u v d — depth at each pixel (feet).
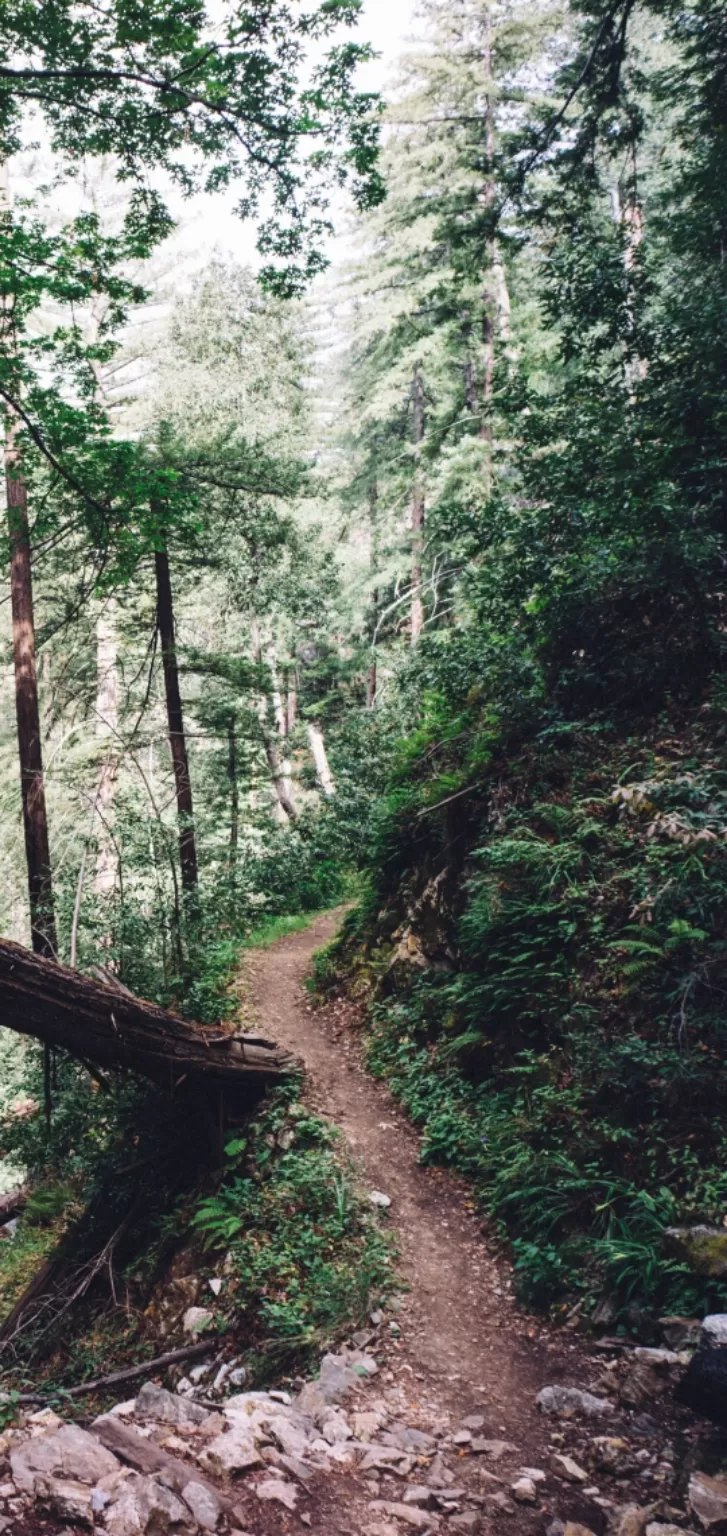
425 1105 25.36
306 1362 16.87
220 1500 9.46
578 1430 12.34
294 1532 9.32
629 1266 15.57
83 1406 20.04
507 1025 24.59
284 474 48.70
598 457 29.60
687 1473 10.51
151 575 53.78
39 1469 9.39
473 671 31.45
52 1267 28.27
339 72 25.91
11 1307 29.96
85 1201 32.09
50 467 37.60
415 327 68.18
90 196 69.31
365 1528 9.62
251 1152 25.20
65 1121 31.86
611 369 30.99
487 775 31.63
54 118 27.84
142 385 77.15
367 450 91.71
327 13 24.35
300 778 91.81
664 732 25.77
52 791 60.70
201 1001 34.12
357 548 95.14
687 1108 17.60
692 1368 11.36
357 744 71.05
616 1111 18.88
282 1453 11.32
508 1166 20.43
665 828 16.97
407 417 89.81
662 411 28.63
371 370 79.82
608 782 25.82
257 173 28.48
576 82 31.45
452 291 57.52
